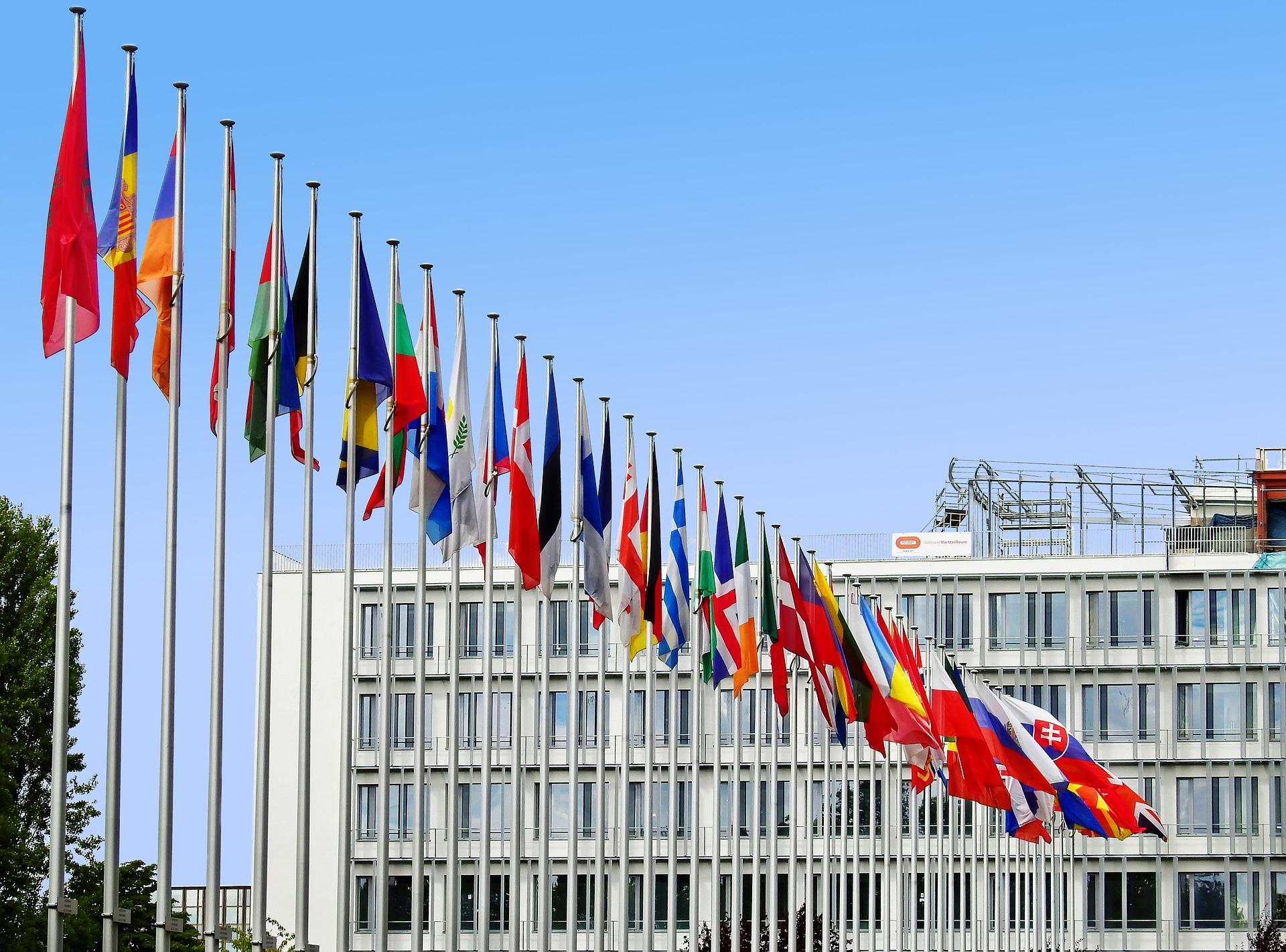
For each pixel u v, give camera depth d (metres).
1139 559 125.75
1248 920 121.12
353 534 43.16
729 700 123.25
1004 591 126.38
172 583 37.12
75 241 35.44
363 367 42.28
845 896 75.69
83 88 35.97
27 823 70.06
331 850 124.62
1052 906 118.56
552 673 124.88
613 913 121.69
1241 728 122.56
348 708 43.31
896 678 64.81
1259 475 129.12
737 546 58.38
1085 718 124.44
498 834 123.50
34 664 69.50
